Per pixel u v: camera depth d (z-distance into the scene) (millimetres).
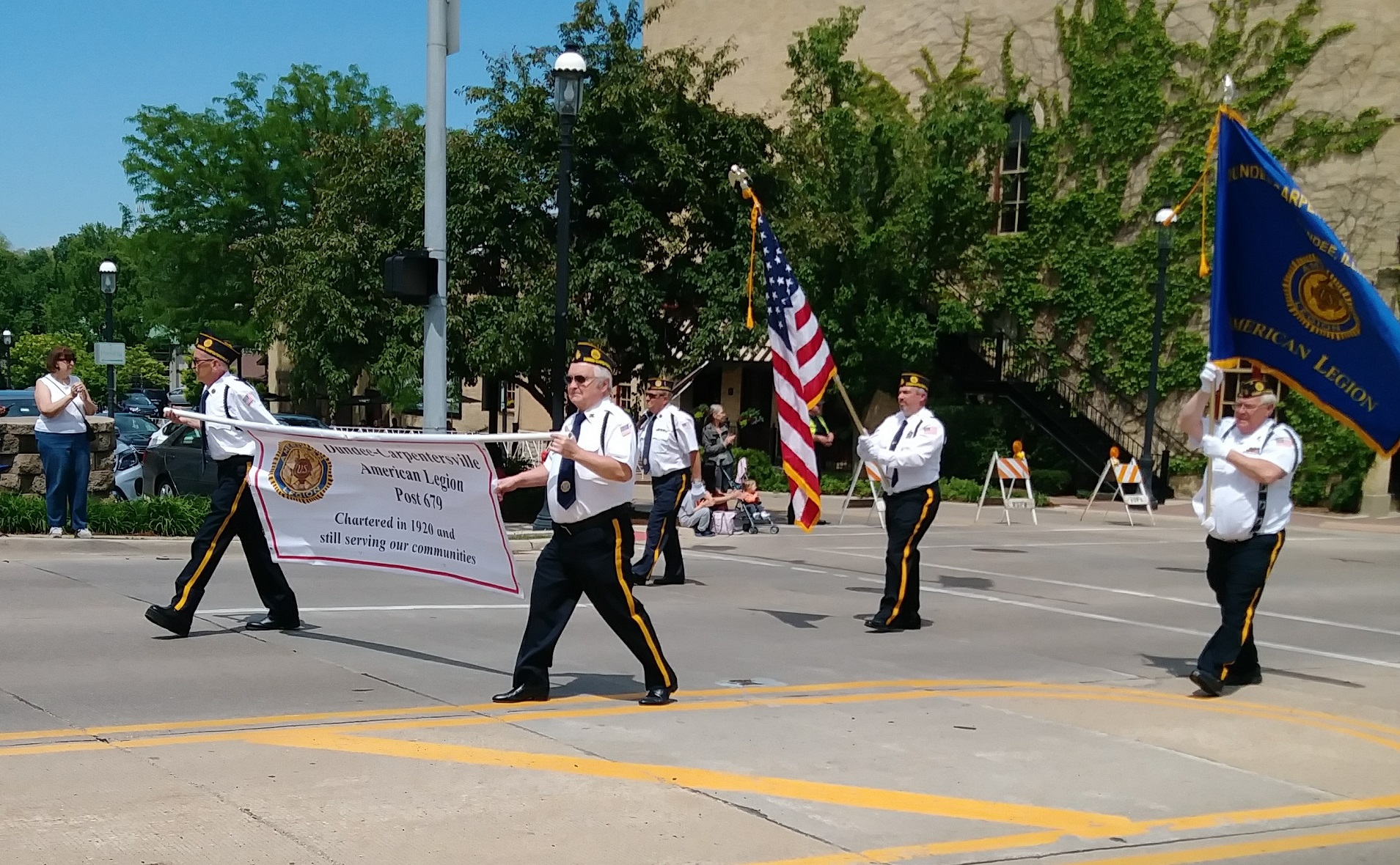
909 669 8766
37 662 7828
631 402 22312
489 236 18734
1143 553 17172
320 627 9391
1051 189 30141
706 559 15203
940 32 31812
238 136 39312
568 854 4703
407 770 5688
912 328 27516
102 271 31000
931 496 10242
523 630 9602
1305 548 19016
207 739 6121
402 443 7625
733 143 20250
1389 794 5973
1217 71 27828
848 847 4914
